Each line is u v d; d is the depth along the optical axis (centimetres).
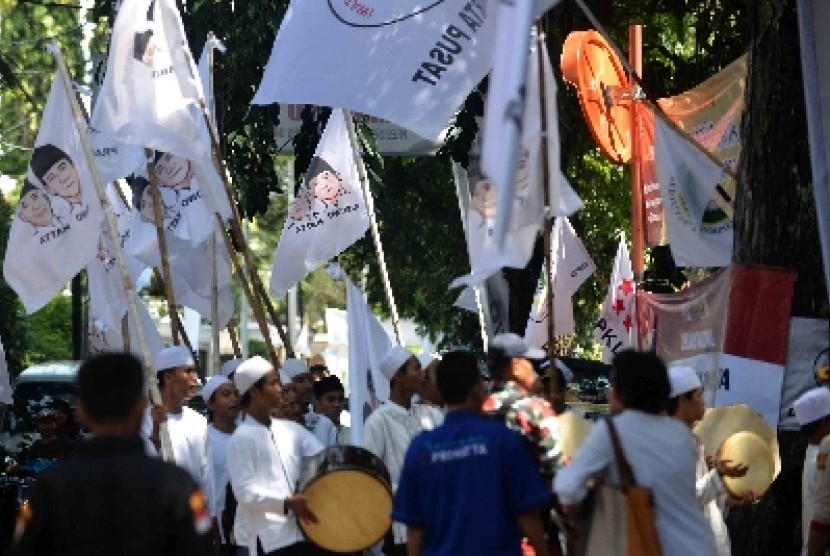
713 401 1435
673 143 1638
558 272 1766
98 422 723
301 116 2255
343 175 1705
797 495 1398
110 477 704
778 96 1420
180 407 1330
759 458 1176
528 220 1161
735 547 1415
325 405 1706
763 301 1414
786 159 1420
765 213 1431
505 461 976
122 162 1647
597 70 1673
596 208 2522
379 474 1242
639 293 1662
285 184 4453
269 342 1542
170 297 1468
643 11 2294
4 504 1639
